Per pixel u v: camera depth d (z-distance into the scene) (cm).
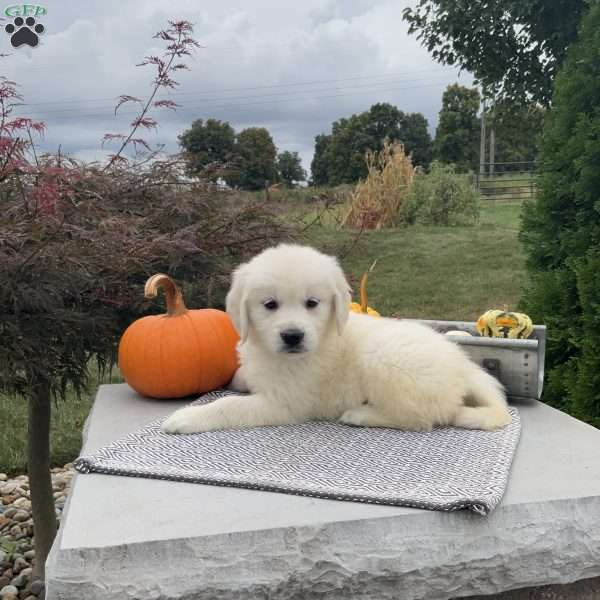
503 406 82
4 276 78
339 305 82
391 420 79
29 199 85
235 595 54
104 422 86
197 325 95
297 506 58
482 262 354
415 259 363
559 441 76
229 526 55
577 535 60
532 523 59
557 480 65
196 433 78
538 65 311
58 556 52
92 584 51
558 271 118
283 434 78
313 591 55
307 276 80
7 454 154
